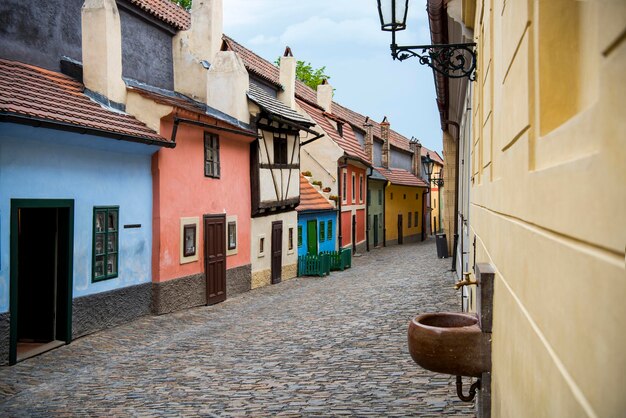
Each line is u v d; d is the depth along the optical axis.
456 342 4.05
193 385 7.88
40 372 8.84
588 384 1.31
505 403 3.07
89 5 13.03
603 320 1.19
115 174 12.39
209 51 18.72
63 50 13.19
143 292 13.48
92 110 11.96
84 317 11.35
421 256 33.25
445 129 25.78
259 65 25.22
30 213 10.95
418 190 55.94
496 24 4.04
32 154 9.89
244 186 19.05
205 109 18.23
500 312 3.47
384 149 47.16
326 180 31.53
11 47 11.62
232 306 16.00
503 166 3.38
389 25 7.22
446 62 7.32
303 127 22.19
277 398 7.00
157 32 17.25
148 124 13.57
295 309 15.06
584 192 1.37
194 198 15.53
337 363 8.71
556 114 1.96
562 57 1.90
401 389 7.08
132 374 8.67
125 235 12.77
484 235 5.35
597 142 1.28
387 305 14.74
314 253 27.34
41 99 10.56
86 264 11.44
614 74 1.13
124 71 15.38
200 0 18.69
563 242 1.62
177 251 14.66
